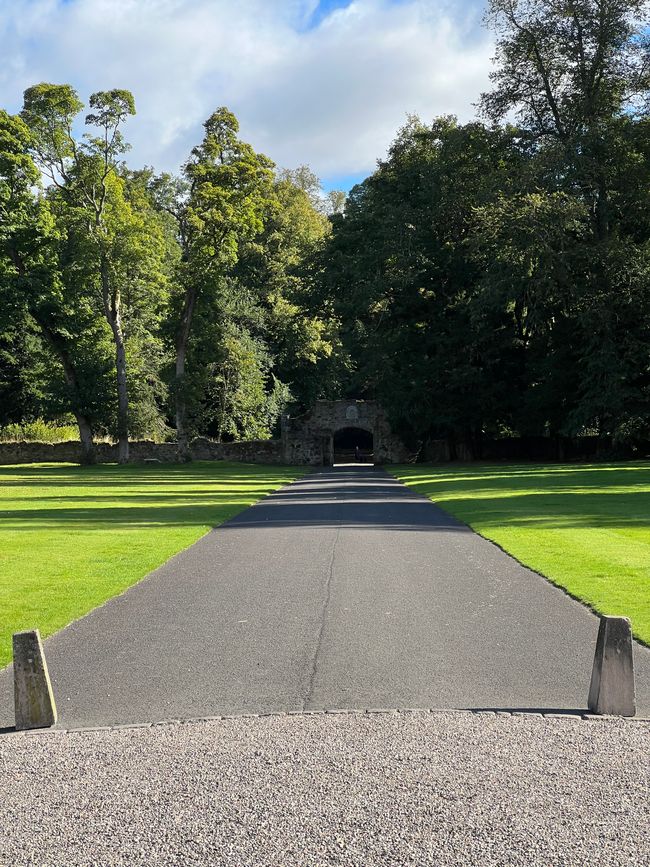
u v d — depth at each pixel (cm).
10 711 762
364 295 5678
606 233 4991
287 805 550
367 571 1372
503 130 5403
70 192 5809
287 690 779
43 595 1218
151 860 489
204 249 6003
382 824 523
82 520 2236
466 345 5769
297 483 4141
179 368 6262
